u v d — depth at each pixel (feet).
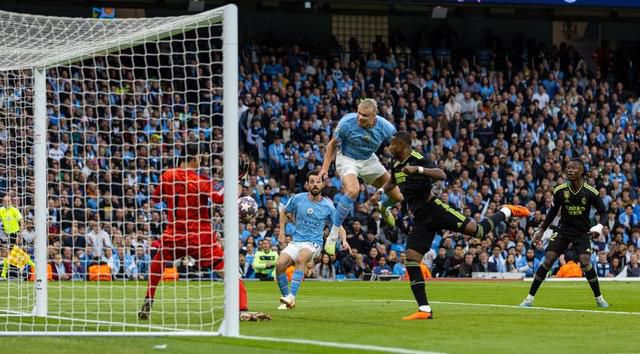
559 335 38.01
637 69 145.48
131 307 53.42
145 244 89.71
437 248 107.24
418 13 143.43
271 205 105.29
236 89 38.01
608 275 108.17
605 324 43.01
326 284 89.71
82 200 98.07
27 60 50.16
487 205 110.01
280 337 36.76
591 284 56.13
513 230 111.04
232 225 37.83
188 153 45.80
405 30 145.48
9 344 34.60
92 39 48.47
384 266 102.53
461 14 142.92
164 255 45.80
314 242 54.29
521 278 103.76
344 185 50.80
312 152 115.96
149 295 45.68
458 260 104.22
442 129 125.18
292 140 117.80
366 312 50.49
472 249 104.78
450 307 55.47
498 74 135.54
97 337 36.99
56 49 49.24
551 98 135.74
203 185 45.55
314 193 54.13
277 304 58.65
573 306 56.80
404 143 44.21
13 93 66.39
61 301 57.88
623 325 42.55
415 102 128.36
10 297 60.64
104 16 130.52
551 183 120.37
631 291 75.56
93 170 101.55
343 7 140.46
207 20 39.52
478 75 135.23
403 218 108.27
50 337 37.11
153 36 44.09
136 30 47.24
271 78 125.70
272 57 127.85
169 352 32.09
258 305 57.62
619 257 109.19
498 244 106.01
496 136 126.62
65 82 113.50
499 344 34.71
